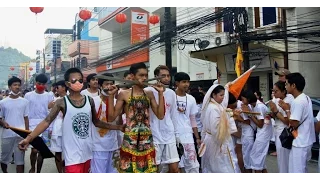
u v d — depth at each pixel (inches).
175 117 184.1
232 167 180.4
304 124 174.2
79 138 147.0
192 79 662.5
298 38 432.8
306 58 457.7
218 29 568.7
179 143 184.4
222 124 177.2
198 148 200.1
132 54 848.9
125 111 154.7
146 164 151.6
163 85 169.5
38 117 255.9
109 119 153.9
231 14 434.3
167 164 176.7
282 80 216.2
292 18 457.1
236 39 431.5
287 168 197.3
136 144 149.9
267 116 224.7
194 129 202.7
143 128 152.2
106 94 179.6
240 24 430.3
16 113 228.8
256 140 226.1
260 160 224.8
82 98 151.6
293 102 175.6
